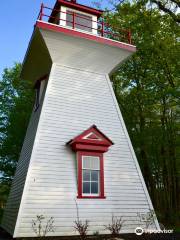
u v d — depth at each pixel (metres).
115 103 15.83
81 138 13.80
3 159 30.16
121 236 13.02
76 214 12.77
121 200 13.80
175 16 16.38
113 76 27.33
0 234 14.53
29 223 11.95
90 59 15.82
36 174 12.75
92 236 12.66
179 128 25.50
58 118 14.14
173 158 25.25
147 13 20.16
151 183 26.09
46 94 14.36
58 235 12.23
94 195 13.48
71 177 13.35
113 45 15.84
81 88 15.31
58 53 15.12
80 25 16.08
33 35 14.95
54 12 17.33
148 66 26.08
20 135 28.48
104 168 14.08
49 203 12.52
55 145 13.58
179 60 23.66
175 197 25.42
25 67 18.02
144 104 25.91
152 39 23.92
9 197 17.09
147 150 26.80
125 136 15.27
